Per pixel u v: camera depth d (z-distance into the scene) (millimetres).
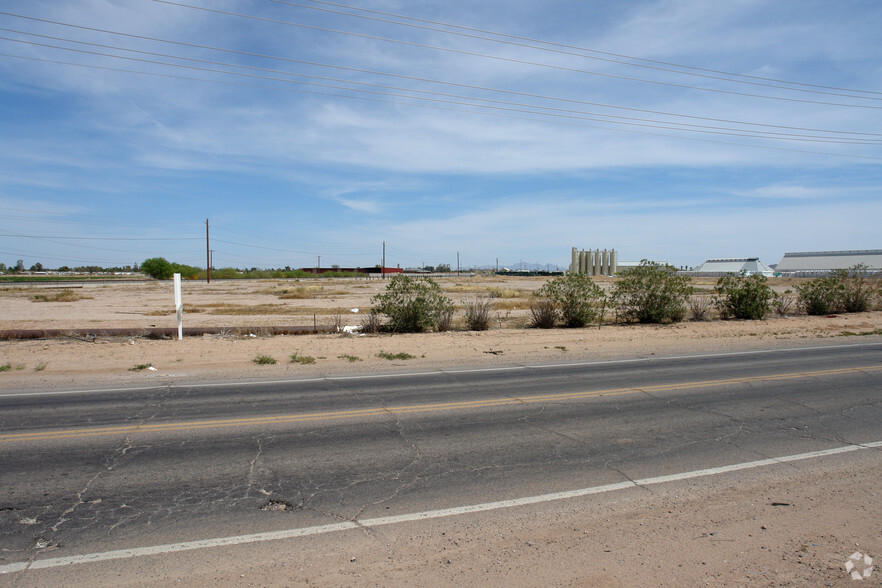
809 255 116750
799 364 13273
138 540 4418
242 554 4207
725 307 25344
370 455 6504
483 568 3998
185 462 6254
